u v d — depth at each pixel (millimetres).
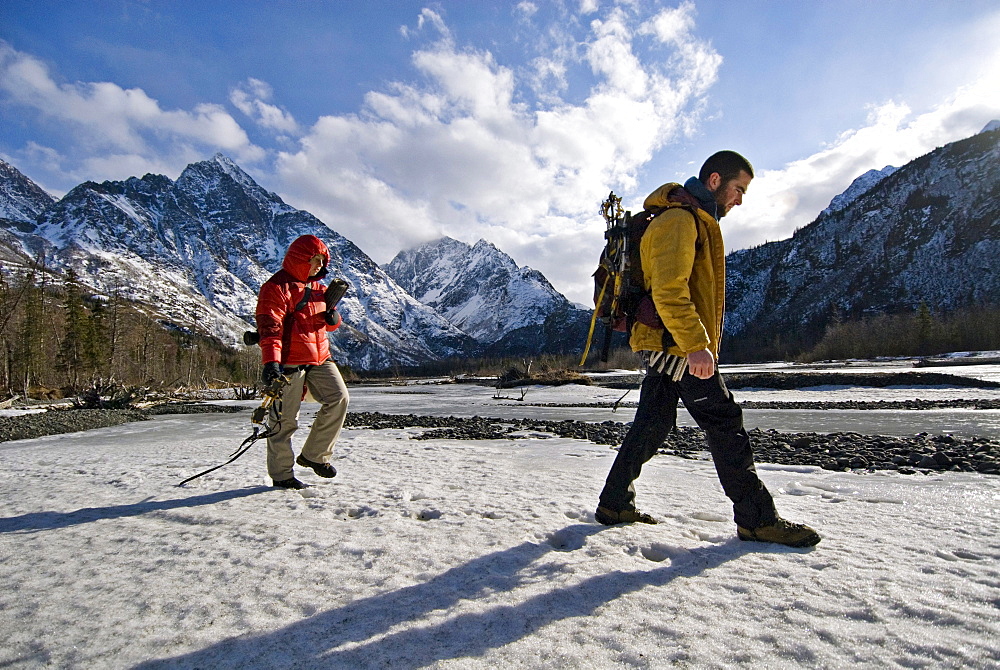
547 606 1774
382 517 2982
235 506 3266
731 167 2609
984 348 73375
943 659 1393
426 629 1622
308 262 3855
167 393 40375
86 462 5586
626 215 2693
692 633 1569
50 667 1458
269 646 1544
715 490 3812
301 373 3928
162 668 1443
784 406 16641
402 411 18594
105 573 2139
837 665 1388
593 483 4074
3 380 41156
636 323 2604
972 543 2398
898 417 11820
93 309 54312
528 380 39344
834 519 2902
